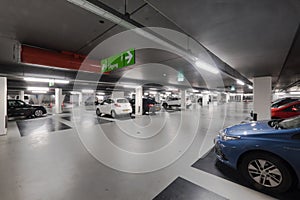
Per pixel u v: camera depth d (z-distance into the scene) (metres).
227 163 2.10
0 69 4.79
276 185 1.71
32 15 2.12
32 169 2.36
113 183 1.98
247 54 3.15
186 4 1.55
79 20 2.28
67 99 24.22
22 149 3.26
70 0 1.38
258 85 5.82
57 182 2.00
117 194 1.75
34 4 1.86
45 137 4.28
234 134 2.11
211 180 2.04
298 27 2.04
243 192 1.78
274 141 1.72
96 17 2.20
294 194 1.72
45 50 3.51
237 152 1.97
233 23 1.93
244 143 1.92
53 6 1.91
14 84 8.52
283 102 5.90
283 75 6.51
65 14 2.11
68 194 1.75
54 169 2.36
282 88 14.74
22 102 8.12
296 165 1.58
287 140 1.66
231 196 1.71
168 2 1.53
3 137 4.28
